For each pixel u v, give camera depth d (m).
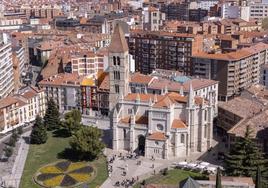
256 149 195.38
